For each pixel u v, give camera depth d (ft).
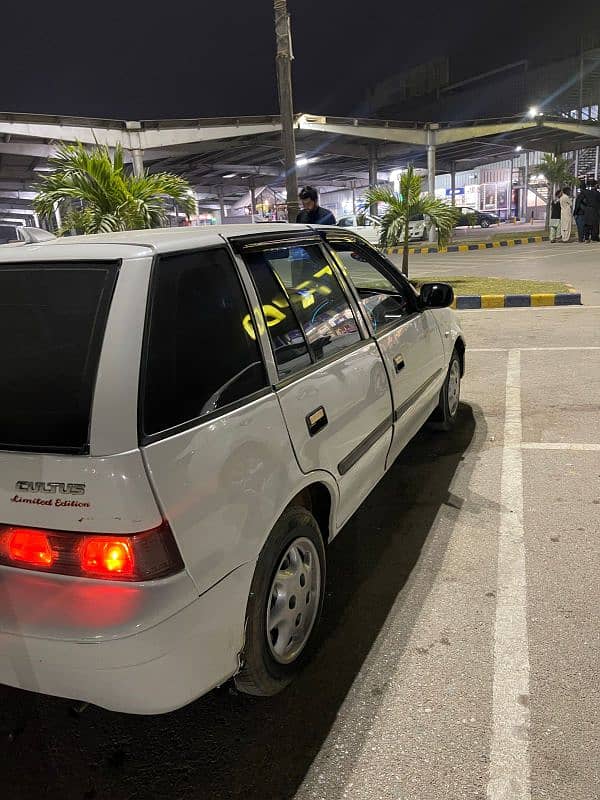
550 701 7.36
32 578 5.66
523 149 104.99
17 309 6.40
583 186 70.49
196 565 5.82
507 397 18.26
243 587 6.46
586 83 148.56
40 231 8.31
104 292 6.15
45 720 7.57
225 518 6.18
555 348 23.67
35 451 5.64
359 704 7.50
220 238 7.64
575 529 11.10
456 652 8.26
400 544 10.95
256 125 65.57
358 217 87.51
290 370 7.90
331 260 10.12
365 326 10.37
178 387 6.11
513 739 6.88
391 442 10.89
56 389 5.81
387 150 96.53
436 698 7.51
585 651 8.14
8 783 6.73
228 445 6.38
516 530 11.19
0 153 62.64
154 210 29.37
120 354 5.72
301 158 96.68
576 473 13.24
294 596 7.79
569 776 6.40
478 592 9.50
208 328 6.78
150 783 6.65
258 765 6.79
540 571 9.93
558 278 42.80
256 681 7.16
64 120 55.16
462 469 13.73
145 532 5.44
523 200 154.20
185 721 7.44
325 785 6.50
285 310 8.28
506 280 42.24
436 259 64.49
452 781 6.43
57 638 5.53
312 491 8.44
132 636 5.44
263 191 148.66
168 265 6.59
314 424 7.93
